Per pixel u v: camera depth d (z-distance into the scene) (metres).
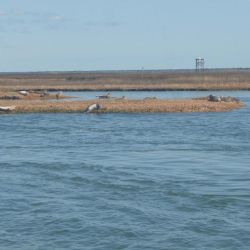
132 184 41.62
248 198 37.41
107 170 47.34
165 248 28.61
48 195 38.78
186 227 31.47
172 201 36.69
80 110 98.25
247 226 31.56
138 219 32.94
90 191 39.75
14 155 56.34
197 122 83.81
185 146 61.84
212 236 30.14
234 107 106.56
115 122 84.62
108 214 33.97
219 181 43.09
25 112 98.31
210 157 54.59
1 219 33.38
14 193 39.41
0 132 75.06
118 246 28.95
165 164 50.69
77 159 53.28
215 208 35.03
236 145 62.00
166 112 97.69
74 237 30.33
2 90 148.00
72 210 34.91
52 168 48.34
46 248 28.88
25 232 31.19
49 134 73.12
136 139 67.81
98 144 64.00
